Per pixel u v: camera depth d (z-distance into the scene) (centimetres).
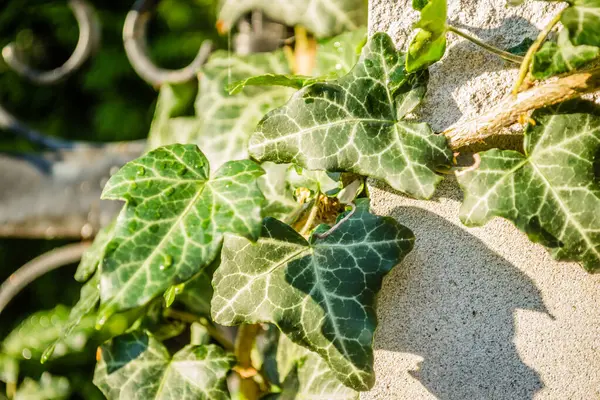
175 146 33
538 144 31
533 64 30
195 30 112
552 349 32
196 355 37
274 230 33
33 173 59
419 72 32
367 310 32
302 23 40
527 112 31
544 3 32
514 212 31
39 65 117
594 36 29
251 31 43
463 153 32
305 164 32
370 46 33
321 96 32
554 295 32
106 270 30
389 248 32
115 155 59
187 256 30
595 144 31
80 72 117
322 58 39
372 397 33
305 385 36
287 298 32
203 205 31
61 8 111
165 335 41
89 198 57
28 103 119
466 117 32
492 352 32
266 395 37
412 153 32
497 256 32
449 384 32
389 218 32
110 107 113
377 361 33
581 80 30
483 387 32
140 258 30
